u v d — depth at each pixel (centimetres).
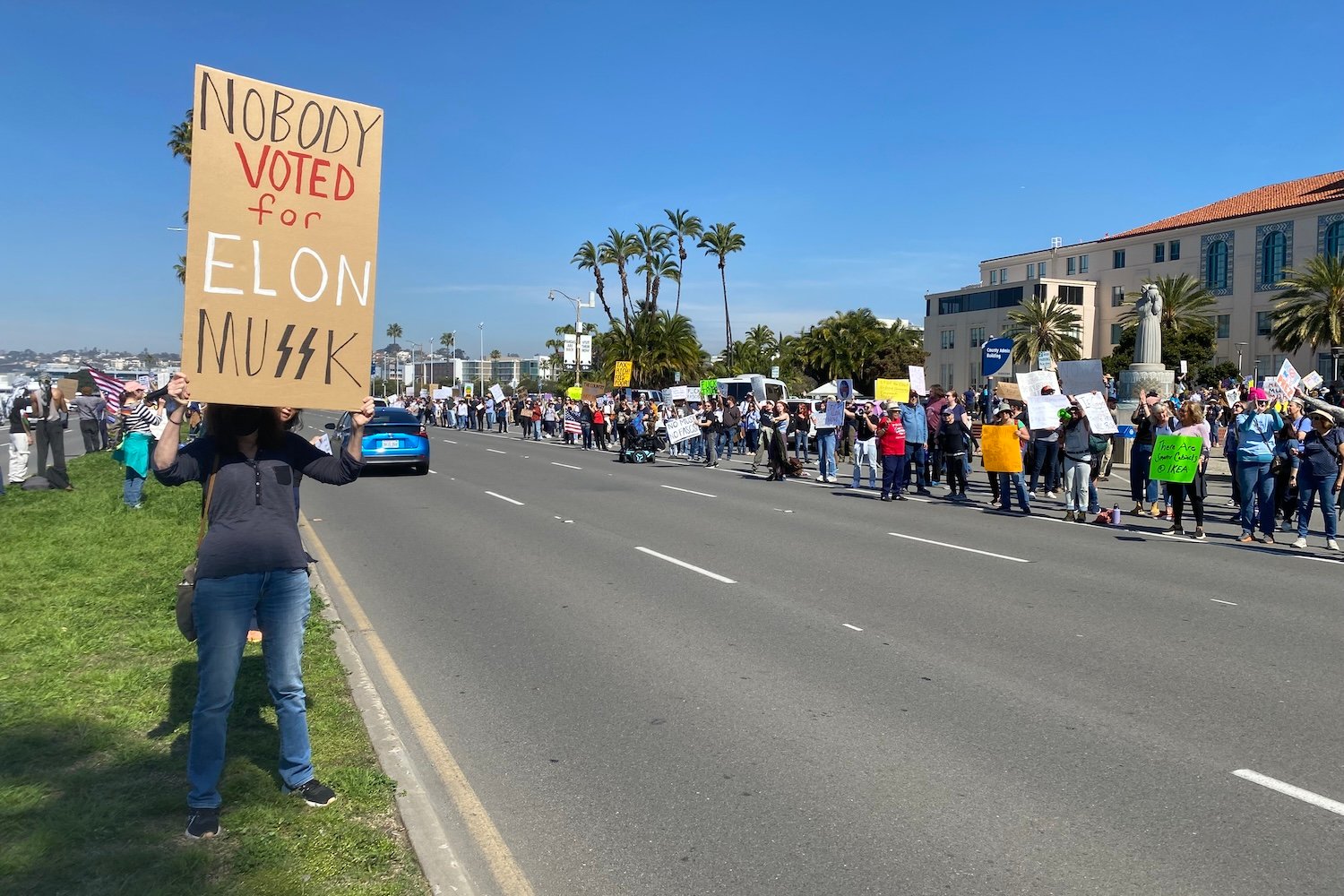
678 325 7006
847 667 666
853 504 1672
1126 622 794
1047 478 1844
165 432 391
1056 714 566
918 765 491
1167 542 1240
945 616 816
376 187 436
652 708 582
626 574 1005
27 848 364
